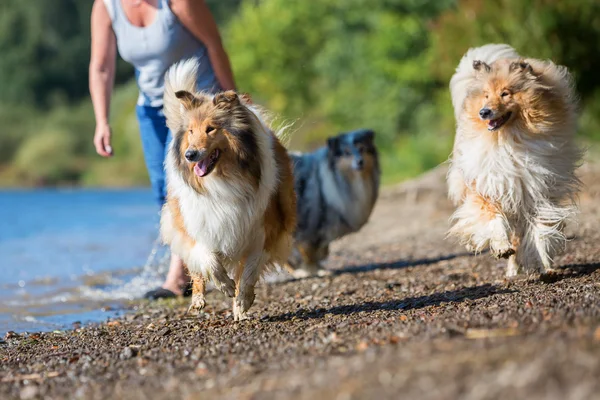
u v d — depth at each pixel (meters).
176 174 8.36
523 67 8.96
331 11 49.72
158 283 13.23
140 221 24.94
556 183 9.19
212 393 5.50
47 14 75.50
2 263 15.95
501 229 9.12
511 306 7.41
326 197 12.65
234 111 8.19
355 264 13.66
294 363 5.93
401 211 21.41
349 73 46.25
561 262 10.41
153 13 10.04
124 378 6.28
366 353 5.76
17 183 57.44
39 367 7.04
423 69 36.75
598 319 5.99
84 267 15.28
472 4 26.08
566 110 9.20
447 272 11.31
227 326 8.50
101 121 10.83
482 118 8.77
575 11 24.69
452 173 9.89
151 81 10.38
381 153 37.00
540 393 4.48
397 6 38.97
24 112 69.69
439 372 5.00
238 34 51.59
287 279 12.56
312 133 44.72
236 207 8.20
